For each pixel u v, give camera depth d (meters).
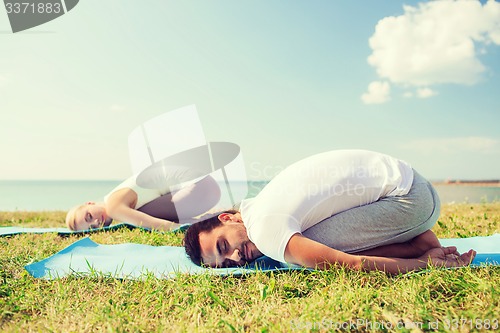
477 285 2.02
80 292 2.25
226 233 2.58
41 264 2.83
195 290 2.18
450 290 2.03
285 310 1.89
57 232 4.38
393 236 2.53
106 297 2.18
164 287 2.28
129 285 2.34
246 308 1.98
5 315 2.00
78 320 1.91
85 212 4.53
